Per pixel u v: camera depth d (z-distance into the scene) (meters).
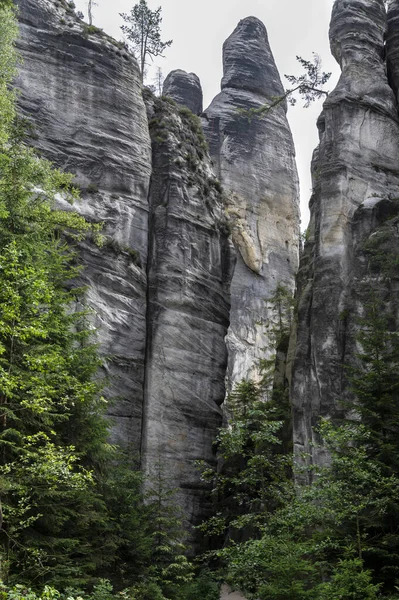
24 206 27.56
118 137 49.59
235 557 27.94
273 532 29.08
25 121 33.88
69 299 29.94
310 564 27.50
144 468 44.16
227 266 53.88
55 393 25.09
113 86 50.50
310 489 29.55
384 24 56.56
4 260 22.09
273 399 49.56
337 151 49.03
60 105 48.25
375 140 50.56
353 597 23.80
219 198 56.34
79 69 49.56
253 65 81.75
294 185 78.44
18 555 24.22
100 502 27.72
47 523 24.78
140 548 31.38
